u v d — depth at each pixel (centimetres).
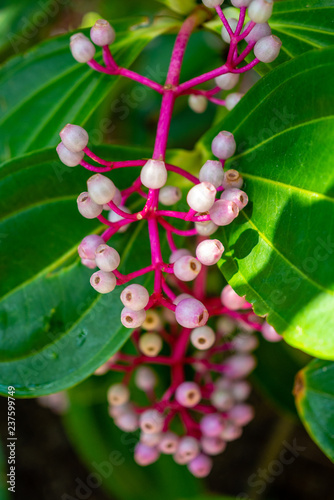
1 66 39
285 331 28
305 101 28
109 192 29
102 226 34
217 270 46
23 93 39
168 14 38
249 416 40
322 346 27
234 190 30
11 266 34
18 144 38
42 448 73
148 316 36
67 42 39
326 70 28
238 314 35
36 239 34
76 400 53
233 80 33
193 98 36
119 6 52
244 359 40
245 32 30
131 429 41
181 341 39
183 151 35
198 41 55
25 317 34
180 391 37
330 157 28
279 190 29
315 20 34
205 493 57
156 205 30
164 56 58
